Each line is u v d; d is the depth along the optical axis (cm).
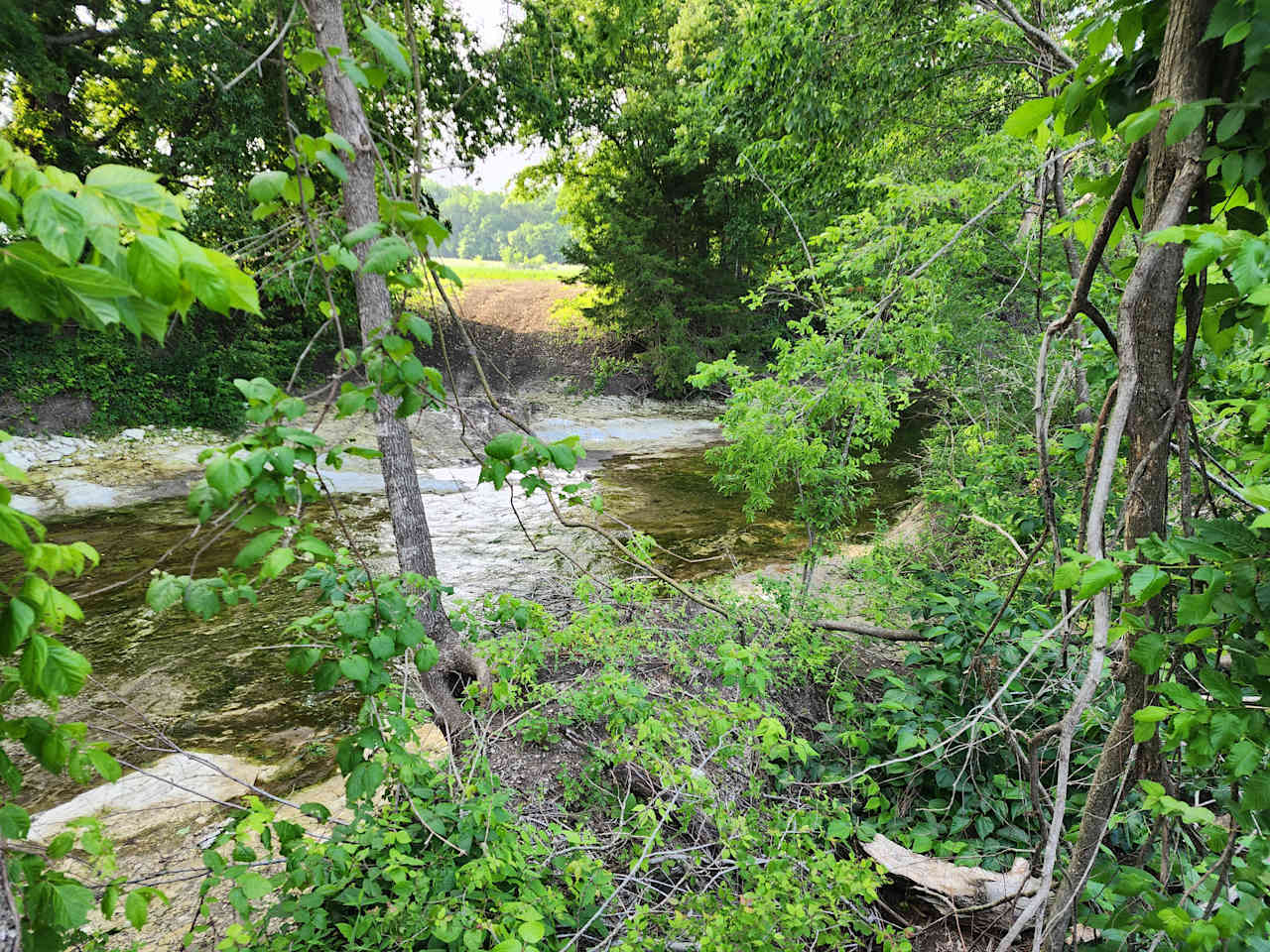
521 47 1047
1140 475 155
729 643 316
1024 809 317
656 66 1877
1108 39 153
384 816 247
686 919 219
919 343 468
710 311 1994
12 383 1026
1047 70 530
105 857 149
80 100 1162
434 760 328
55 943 129
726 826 254
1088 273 171
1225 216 142
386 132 313
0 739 129
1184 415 151
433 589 240
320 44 273
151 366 1184
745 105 775
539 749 337
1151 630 142
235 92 986
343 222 288
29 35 948
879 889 303
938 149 727
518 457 165
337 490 1011
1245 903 132
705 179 1686
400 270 149
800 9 655
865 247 497
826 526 498
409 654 324
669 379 1950
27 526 113
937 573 453
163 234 89
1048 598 379
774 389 469
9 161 82
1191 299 145
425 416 1277
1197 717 129
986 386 609
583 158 1997
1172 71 136
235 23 990
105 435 1093
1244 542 129
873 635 422
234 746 425
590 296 2272
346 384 149
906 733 336
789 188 826
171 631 582
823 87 676
